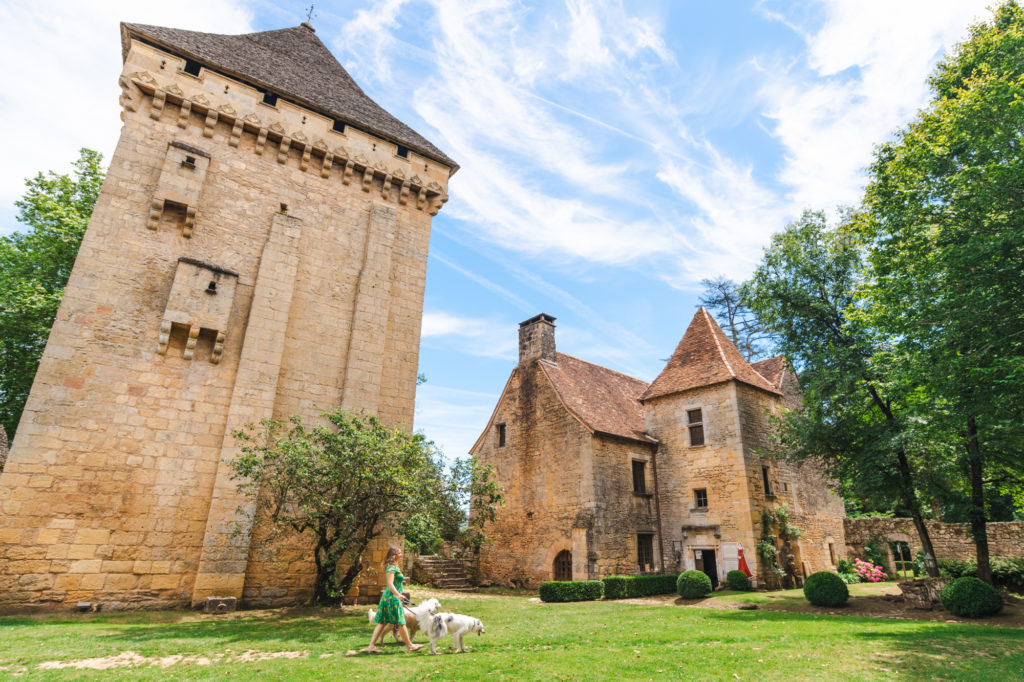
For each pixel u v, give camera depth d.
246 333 13.99
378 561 14.69
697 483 20.38
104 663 6.66
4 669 6.18
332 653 7.39
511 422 23.70
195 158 14.33
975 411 9.92
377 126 18.22
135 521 11.80
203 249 14.13
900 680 6.23
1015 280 10.12
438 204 18.89
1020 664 7.03
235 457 12.43
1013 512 22.48
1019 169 10.16
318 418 14.69
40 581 10.68
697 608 13.93
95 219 12.84
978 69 13.44
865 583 20.77
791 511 20.44
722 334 23.41
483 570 22.73
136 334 12.72
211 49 15.93
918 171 13.23
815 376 15.54
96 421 11.84
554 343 24.44
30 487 10.91
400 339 16.80
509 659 6.96
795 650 7.92
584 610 13.35
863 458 14.05
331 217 16.52
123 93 13.99
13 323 16.42
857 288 15.65
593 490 19.36
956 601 11.69
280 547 12.03
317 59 19.67
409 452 12.12
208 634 8.79
